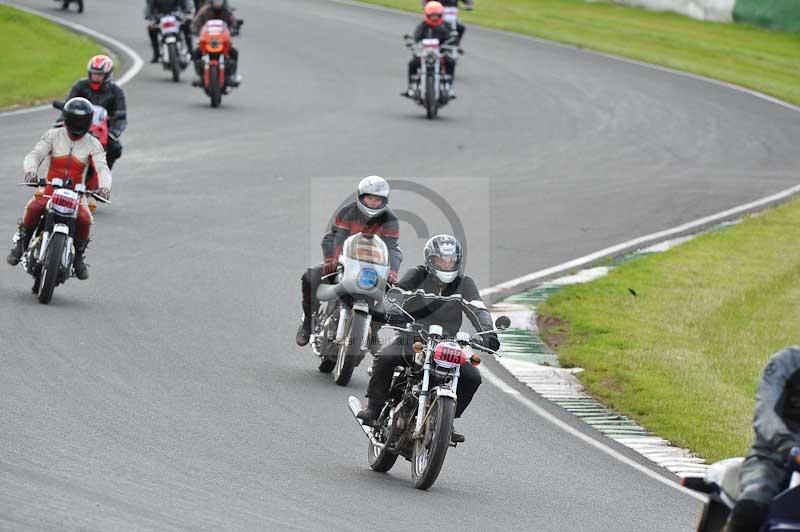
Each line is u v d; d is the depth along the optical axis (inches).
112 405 1371.8
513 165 3181.6
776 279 2346.2
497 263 2362.2
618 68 4773.6
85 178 2015.3
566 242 2546.8
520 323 1990.7
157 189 2669.8
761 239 2657.5
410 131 3467.0
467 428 1470.2
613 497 1264.8
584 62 4840.1
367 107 3772.1
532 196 2898.6
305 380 1599.4
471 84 4259.4
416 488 1227.9
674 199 2982.3
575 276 2299.5
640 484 1320.1
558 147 3442.4
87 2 5359.3
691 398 1646.2
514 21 5797.2
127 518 1002.1
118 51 4352.9
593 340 1914.4
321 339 1641.2
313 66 4357.8
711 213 2878.9
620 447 1462.8
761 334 2012.8
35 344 1582.2
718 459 1432.1
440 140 3385.8
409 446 1266.0
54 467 1128.2
